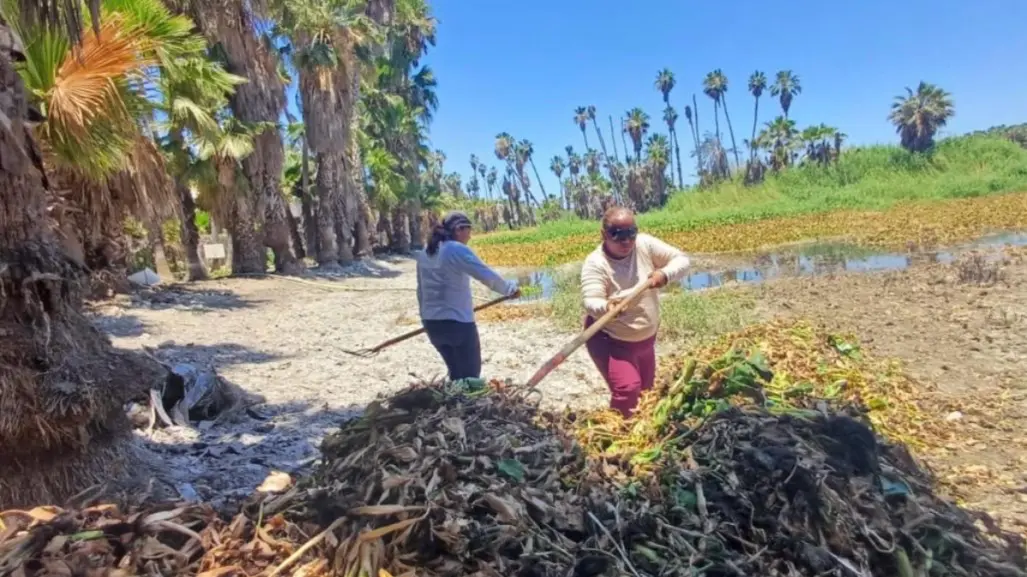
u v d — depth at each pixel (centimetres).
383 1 3697
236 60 1811
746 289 1460
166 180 1099
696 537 235
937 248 2111
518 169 10831
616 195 9281
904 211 3703
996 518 346
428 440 266
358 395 686
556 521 239
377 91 3544
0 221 310
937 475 401
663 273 423
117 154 736
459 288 523
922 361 735
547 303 1429
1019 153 6297
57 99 607
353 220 2898
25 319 314
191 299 1467
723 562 225
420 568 214
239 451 496
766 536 237
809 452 263
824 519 237
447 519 226
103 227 1027
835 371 539
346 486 247
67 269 329
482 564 217
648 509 245
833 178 6606
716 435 284
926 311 1052
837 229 3089
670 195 8362
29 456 316
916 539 241
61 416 315
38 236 324
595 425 338
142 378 359
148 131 1055
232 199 1888
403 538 220
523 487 249
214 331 1112
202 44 847
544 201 11025
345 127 2595
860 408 346
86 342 344
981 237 2322
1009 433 484
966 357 743
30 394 308
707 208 6375
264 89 1905
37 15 398
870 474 265
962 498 374
